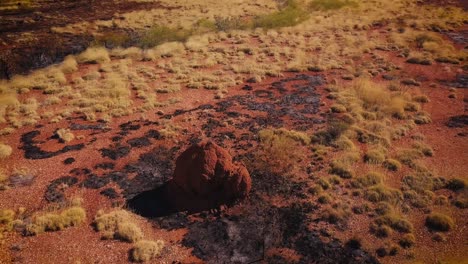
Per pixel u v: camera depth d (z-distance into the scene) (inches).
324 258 437.7
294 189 546.0
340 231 477.4
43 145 667.4
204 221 490.6
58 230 476.1
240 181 515.2
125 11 1737.2
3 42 1254.3
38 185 557.3
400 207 516.1
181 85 922.7
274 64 1033.5
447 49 1147.9
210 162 514.6
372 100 813.2
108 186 556.4
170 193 536.4
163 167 600.7
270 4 1879.9
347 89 872.3
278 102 821.2
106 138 686.5
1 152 628.7
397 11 1610.5
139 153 637.9
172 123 729.0
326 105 805.9
